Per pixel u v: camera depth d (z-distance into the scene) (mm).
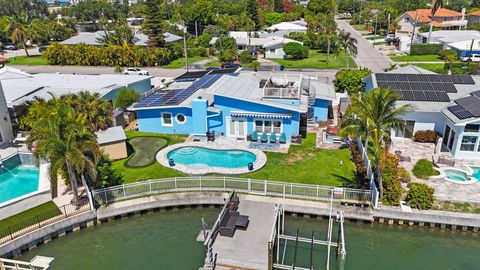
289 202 25156
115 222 25062
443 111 32844
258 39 90500
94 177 24188
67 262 21500
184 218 25641
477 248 22438
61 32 112562
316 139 35750
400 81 37281
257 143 34875
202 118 35719
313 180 27953
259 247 20500
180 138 36781
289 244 22672
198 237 21891
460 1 136500
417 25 99312
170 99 38344
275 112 34219
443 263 21141
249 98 34156
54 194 26656
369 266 20828
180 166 30500
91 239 23594
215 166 30531
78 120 27594
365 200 24688
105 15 154250
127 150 34000
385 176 25281
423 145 34250
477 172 29062
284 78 38281
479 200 24875
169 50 80812
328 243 21312
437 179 27797
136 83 47906
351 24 142875
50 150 22859
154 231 24281
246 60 77938
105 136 31938
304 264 20906
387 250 22234
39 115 31719
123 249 22562
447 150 32875
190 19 120125
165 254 22000
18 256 21953
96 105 33469
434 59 78125
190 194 26406
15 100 38719
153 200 25844
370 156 30875
